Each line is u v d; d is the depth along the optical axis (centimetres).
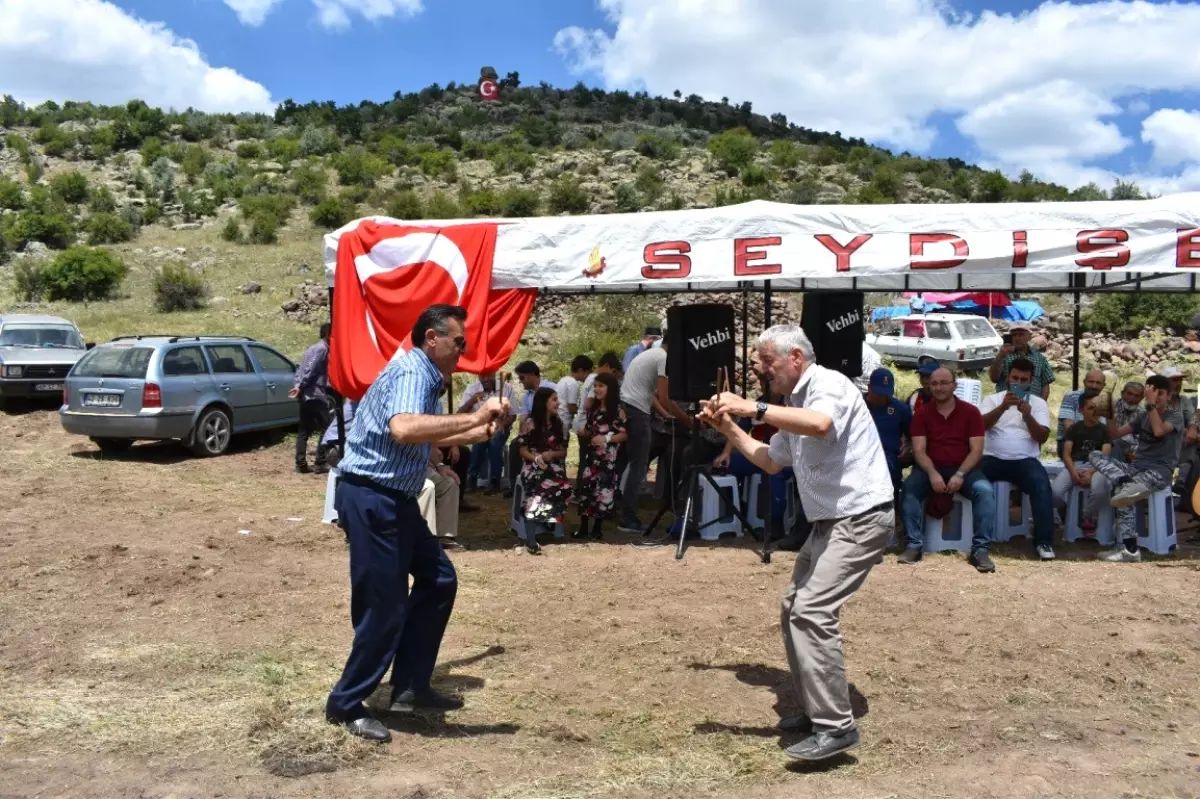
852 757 422
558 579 715
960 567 745
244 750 420
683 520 791
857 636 585
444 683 507
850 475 419
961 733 448
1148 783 398
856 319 799
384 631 424
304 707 463
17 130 7081
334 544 816
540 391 811
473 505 991
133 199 5050
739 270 775
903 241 757
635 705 480
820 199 5209
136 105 7400
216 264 3809
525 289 806
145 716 457
